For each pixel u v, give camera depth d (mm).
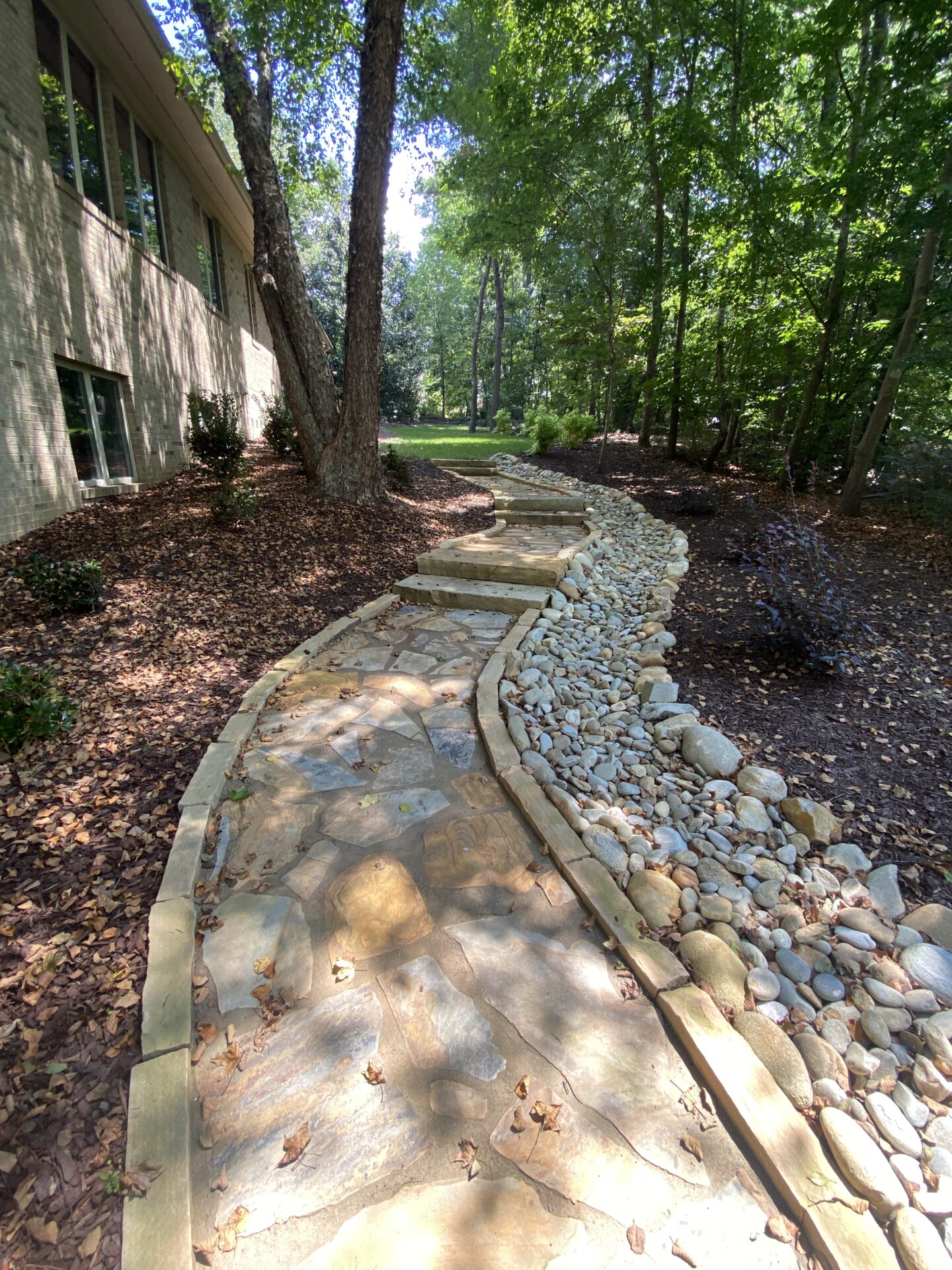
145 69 6688
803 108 9047
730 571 5609
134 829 2264
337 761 2764
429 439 18766
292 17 5590
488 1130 1410
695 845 2340
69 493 5566
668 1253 1210
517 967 1812
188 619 4059
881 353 7430
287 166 8766
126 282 6855
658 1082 1527
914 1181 1334
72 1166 1302
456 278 29828
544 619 4441
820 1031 1677
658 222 9680
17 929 1842
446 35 9547
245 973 1762
